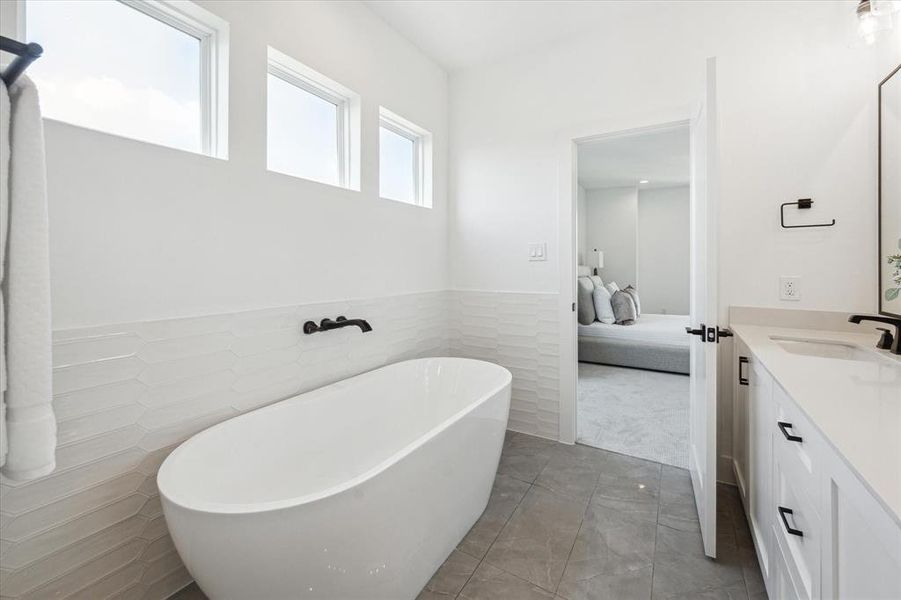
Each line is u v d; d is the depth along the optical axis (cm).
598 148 424
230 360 161
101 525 124
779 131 196
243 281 166
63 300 116
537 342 273
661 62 228
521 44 264
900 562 50
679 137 387
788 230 195
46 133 112
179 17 152
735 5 207
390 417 218
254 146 169
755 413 150
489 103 287
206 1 151
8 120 66
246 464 150
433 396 240
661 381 397
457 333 304
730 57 208
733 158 205
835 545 74
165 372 140
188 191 146
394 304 252
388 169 270
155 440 137
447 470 149
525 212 275
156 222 137
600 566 152
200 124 162
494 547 163
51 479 114
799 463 96
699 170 179
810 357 137
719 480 214
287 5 183
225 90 159
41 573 112
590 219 661
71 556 118
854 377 112
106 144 124
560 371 264
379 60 237
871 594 60
